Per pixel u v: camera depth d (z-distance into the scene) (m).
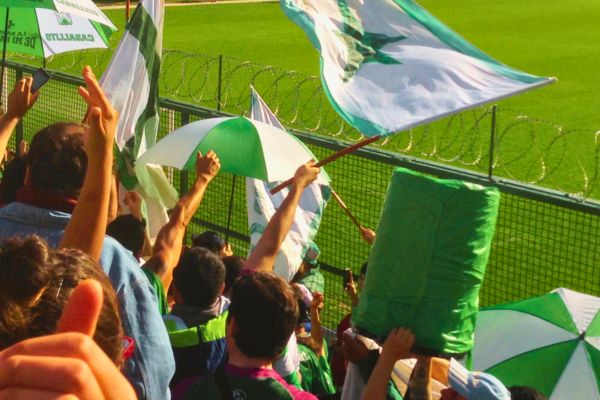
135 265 3.61
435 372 5.48
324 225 10.95
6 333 1.93
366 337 4.67
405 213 4.50
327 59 5.80
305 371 6.02
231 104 22.95
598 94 27.44
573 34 39.12
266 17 42.19
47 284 2.02
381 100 5.74
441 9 45.53
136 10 7.65
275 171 6.87
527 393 4.70
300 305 6.43
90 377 1.13
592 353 5.88
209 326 4.78
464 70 5.87
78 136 3.62
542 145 19.78
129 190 7.72
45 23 10.27
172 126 10.43
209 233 7.14
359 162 10.28
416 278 4.49
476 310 4.62
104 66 23.08
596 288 8.86
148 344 3.46
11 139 13.27
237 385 3.72
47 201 3.58
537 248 9.34
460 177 8.24
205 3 46.25
